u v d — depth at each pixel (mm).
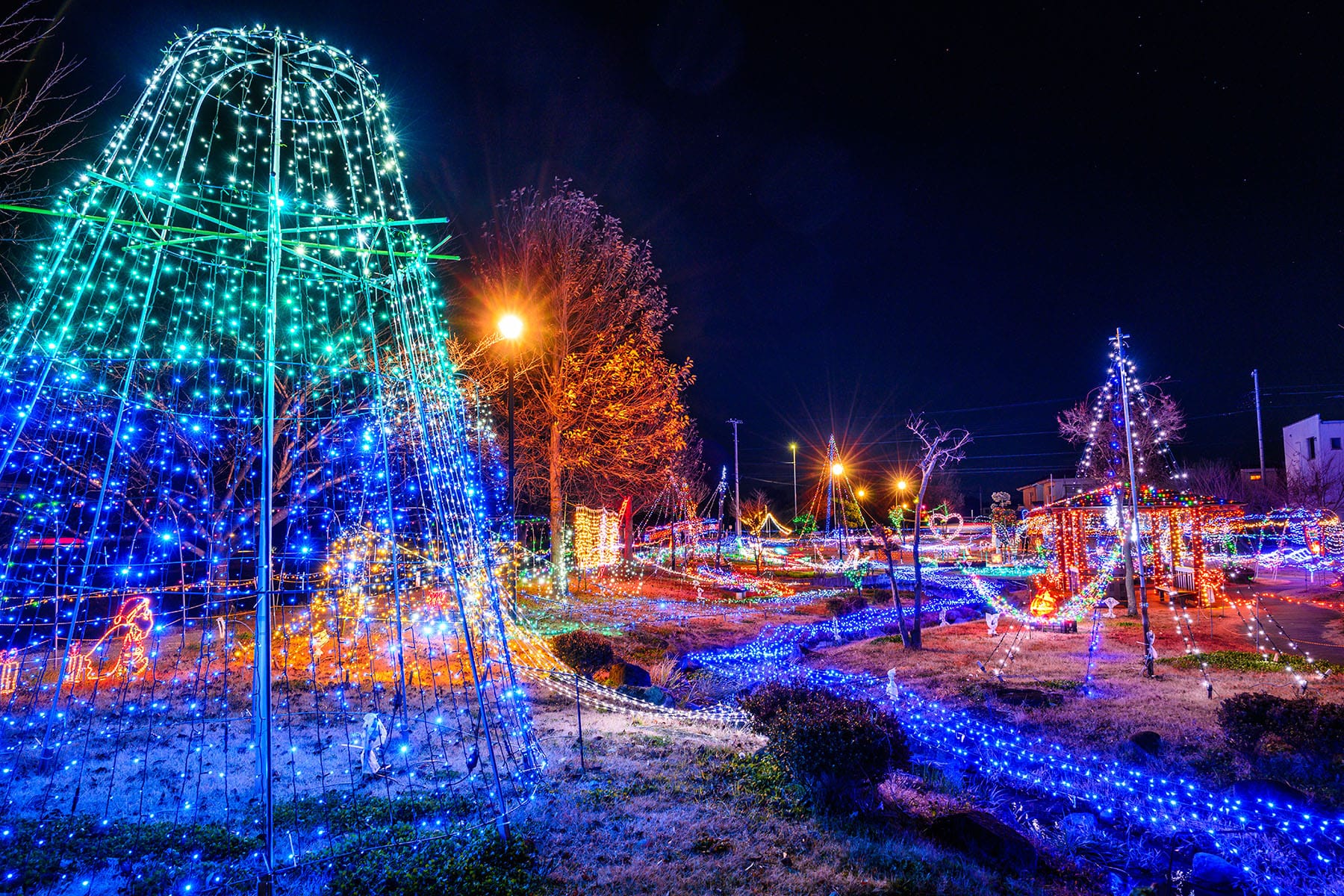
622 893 5340
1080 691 12172
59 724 8844
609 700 11273
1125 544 21344
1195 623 19219
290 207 5805
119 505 8898
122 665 10945
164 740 8547
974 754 9281
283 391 11016
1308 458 44562
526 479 27062
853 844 6297
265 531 5102
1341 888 6027
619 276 25469
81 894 4926
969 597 27422
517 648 13117
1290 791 7551
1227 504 22281
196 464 9914
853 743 6957
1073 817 7488
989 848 6406
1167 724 10031
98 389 8102
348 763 7855
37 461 8133
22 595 8430
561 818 6629
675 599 26891
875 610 24109
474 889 5184
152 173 5699
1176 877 6379
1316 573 32219
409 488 9234
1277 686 12125
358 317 9945
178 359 8969
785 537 61281
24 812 6375
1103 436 26438
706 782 7695
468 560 7098
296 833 5996
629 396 25781
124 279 7465
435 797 6840
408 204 6793
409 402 8734
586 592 27125
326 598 10641
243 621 13500
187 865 5324
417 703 10180
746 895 5359
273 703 10070
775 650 17016
